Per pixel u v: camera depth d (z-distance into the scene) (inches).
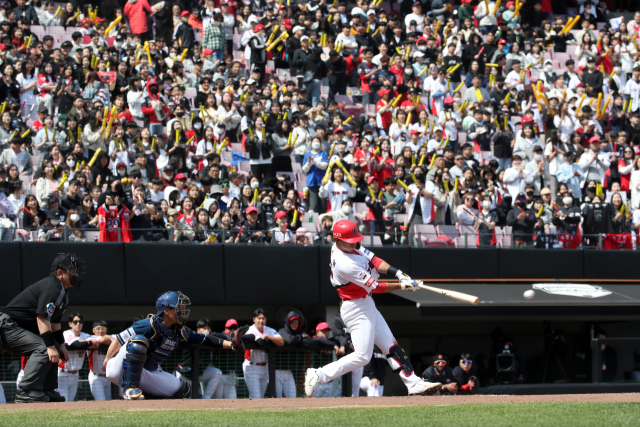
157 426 510.6
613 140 2027.6
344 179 1670.8
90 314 1401.3
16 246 1289.4
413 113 1935.3
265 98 1868.8
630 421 514.9
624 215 1695.4
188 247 1378.0
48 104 1744.6
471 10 2417.6
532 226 1611.7
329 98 2022.6
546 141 2010.3
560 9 2682.1
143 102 1753.2
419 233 1523.1
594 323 1828.2
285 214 1476.4
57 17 2098.9
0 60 1793.8
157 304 860.0
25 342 834.2
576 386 1228.5
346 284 795.4
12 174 1454.2
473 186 1652.3
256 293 1408.7
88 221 1421.0
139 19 2108.8
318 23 2202.3
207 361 1202.0
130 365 832.9
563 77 2198.6
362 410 611.5
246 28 2188.7
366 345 799.1
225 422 530.3
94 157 1549.0
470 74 2132.1
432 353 1793.8
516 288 1507.1
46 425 521.3
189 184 1533.0
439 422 513.0
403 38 2289.6
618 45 2391.7
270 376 1189.7
